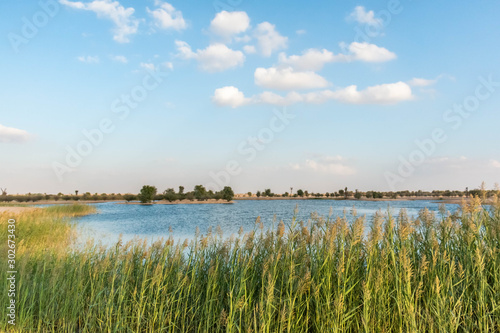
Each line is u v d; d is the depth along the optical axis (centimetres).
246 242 549
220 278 544
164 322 473
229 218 3145
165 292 515
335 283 459
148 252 621
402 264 420
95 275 574
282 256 505
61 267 622
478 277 438
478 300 409
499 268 439
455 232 523
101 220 2912
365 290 385
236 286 485
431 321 382
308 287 418
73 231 1489
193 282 533
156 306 500
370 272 423
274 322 428
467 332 390
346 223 502
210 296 515
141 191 7244
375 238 460
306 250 520
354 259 468
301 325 420
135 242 654
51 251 778
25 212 2136
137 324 478
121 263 600
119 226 2416
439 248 507
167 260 598
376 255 458
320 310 426
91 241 755
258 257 554
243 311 466
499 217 498
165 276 526
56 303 559
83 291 552
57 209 3334
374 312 404
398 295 402
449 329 383
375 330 402
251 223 2603
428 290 446
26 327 508
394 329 409
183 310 518
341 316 394
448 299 412
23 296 552
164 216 3538
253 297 498
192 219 3106
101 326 490
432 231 518
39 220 1817
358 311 430
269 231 586
